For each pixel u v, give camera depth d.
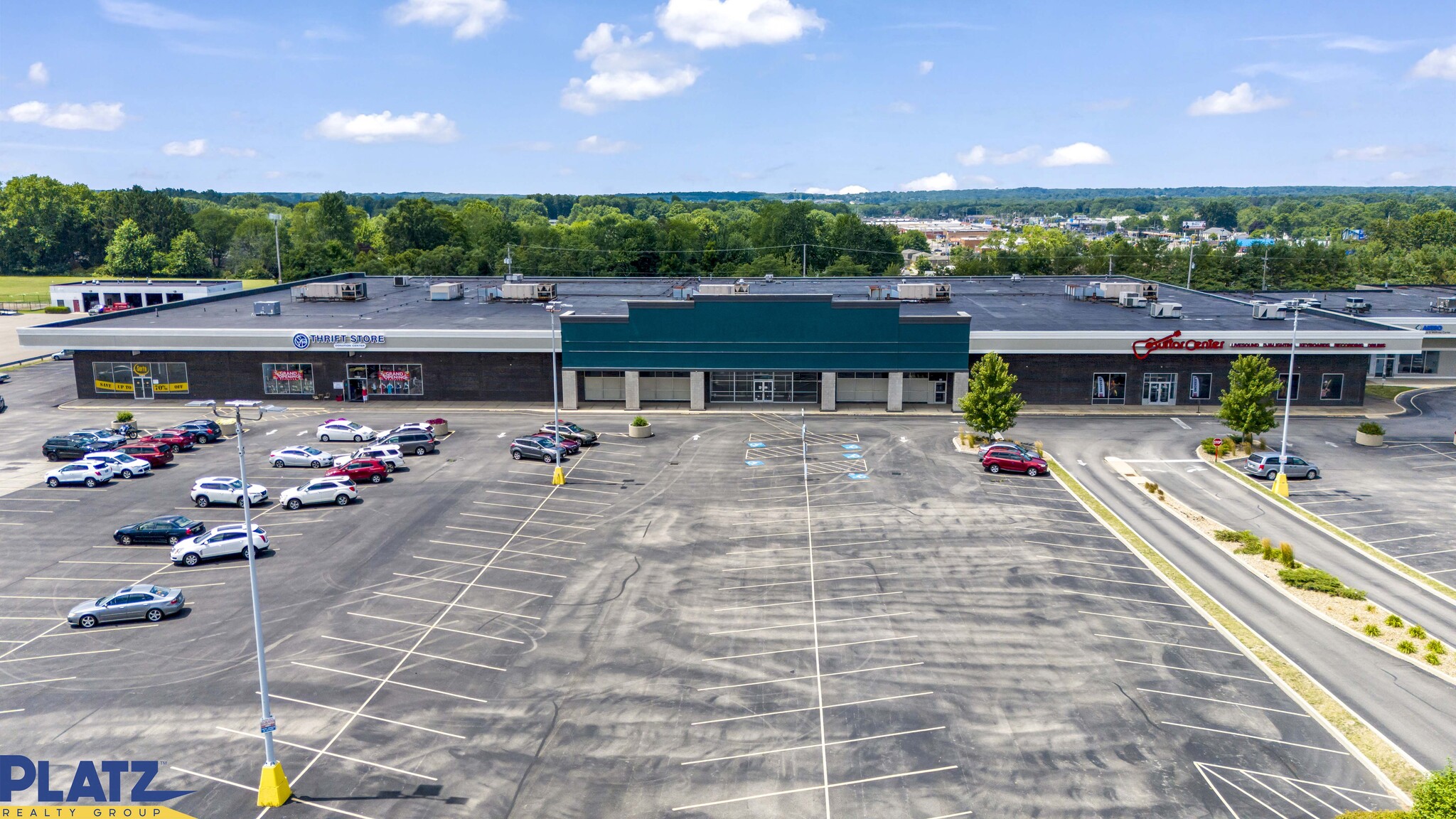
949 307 93.31
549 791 28.25
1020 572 44.12
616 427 72.69
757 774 29.03
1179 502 55.06
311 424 73.62
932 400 80.56
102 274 199.38
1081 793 28.06
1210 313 90.62
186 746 30.62
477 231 196.75
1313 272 154.75
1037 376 79.12
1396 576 44.38
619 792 28.19
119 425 69.38
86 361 82.12
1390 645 37.16
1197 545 47.97
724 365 78.56
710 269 167.88
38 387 88.38
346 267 165.75
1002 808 27.36
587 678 34.66
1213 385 78.75
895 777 28.83
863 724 31.67
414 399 81.50
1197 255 160.62
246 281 194.25
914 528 50.12
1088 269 161.00
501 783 28.64
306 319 87.12
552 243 196.00
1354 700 33.09
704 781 28.67
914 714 32.19
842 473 60.09
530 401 80.94
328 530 50.12
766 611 40.16
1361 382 79.19
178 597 40.28
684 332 78.25
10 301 157.62
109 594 42.44
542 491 56.47
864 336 77.88
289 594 42.09
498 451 65.50
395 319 86.88
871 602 40.97
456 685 34.16
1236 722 31.73
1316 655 36.31
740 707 32.75
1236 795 27.95
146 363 81.94
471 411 77.88
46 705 33.19
